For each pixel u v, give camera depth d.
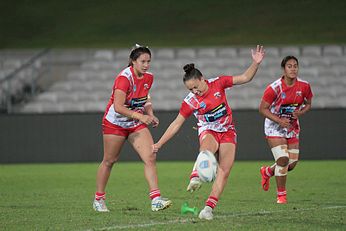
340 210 35.34
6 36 117.31
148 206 38.47
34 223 31.75
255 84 94.94
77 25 119.94
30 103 94.12
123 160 78.94
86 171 67.62
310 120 76.50
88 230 29.12
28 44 114.06
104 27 117.75
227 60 98.94
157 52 100.75
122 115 34.41
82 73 98.69
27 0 130.00
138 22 118.81
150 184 34.31
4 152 78.81
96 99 95.12
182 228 29.17
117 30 116.19
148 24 117.69
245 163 74.19
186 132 77.31
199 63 98.56
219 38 110.38
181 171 65.56
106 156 35.47
